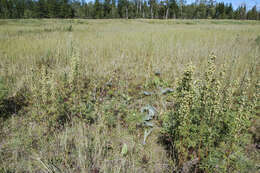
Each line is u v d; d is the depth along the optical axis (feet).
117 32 50.85
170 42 32.68
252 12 230.07
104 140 10.21
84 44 30.42
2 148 10.00
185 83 8.44
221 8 263.08
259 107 12.32
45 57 23.88
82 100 14.84
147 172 9.06
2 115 12.66
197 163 8.70
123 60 24.23
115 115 13.41
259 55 24.95
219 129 8.73
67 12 239.50
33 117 11.94
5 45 28.43
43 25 74.02
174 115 9.62
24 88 15.96
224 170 7.70
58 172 8.55
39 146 10.14
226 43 33.30
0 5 239.50
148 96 16.61
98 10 265.13
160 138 11.53
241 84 15.90
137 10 256.73
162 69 21.94
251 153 9.66
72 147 10.32
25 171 8.81
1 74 17.79
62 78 18.13
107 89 17.48
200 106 9.12
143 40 35.96
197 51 26.86
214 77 8.97
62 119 12.55
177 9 246.06
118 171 8.39
